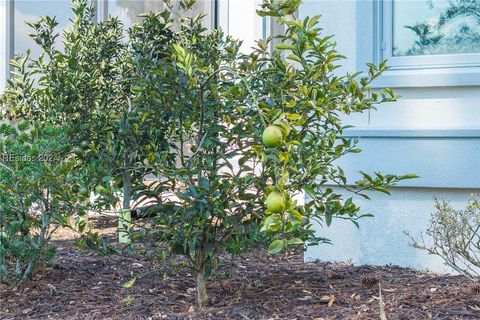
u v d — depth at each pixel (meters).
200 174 3.86
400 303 3.96
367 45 5.30
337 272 4.96
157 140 4.53
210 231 3.96
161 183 3.89
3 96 6.59
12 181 4.20
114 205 3.87
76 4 6.63
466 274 4.29
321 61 3.51
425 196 5.15
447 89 5.09
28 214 4.53
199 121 3.92
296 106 3.55
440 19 5.25
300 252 5.92
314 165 3.47
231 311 3.89
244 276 4.86
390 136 5.15
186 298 4.27
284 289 4.43
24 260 4.49
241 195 3.75
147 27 5.81
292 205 2.29
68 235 6.83
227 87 3.86
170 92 3.80
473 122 5.03
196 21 5.97
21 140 4.34
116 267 5.12
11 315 3.96
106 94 6.33
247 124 3.74
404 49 5.31
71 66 6.05
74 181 4.18
